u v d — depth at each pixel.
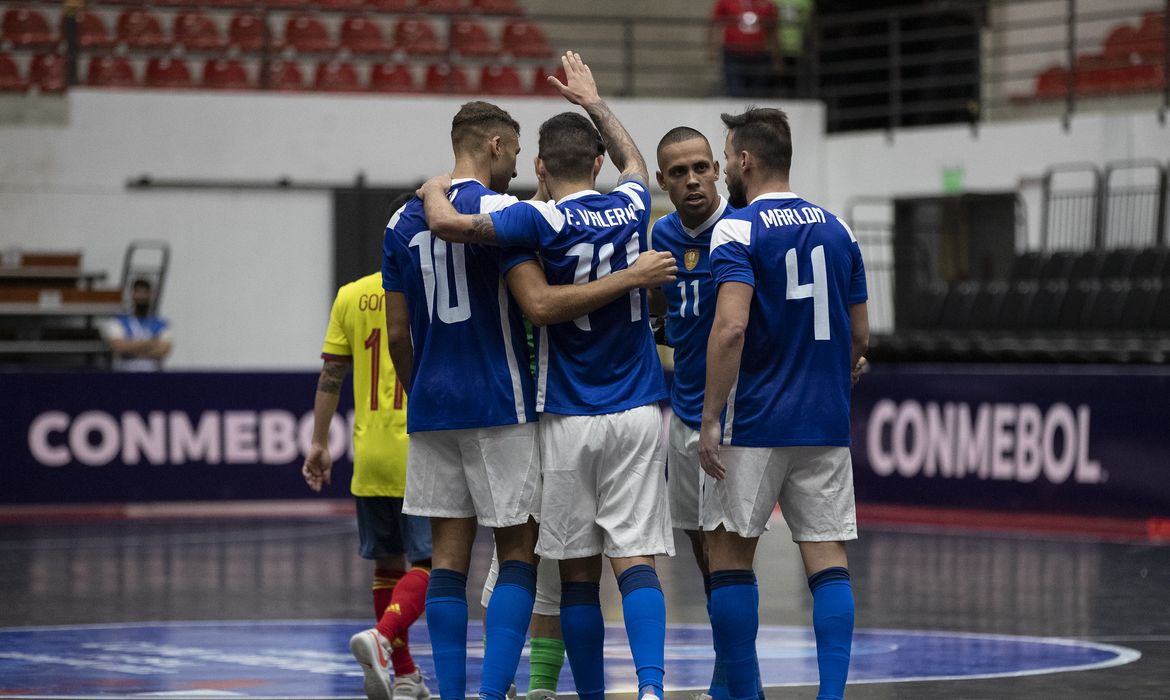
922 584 22.53
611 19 42.72
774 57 43.72
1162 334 32.94
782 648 17.16
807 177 42.94
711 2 49.22
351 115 41.22
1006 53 40.03
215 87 42.50
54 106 40.03
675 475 13.04
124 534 29.67
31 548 27.38
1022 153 39.81
